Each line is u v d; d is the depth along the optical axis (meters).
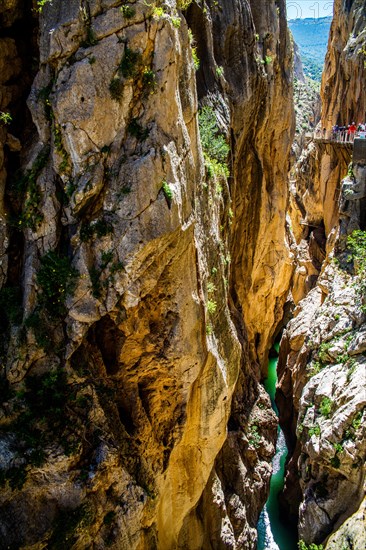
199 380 13.40
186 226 11.23
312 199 33.91
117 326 11.42
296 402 20.22
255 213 24.08
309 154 37.44
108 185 10.30
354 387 15.09
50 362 10.52
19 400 10.22
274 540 19.09
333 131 28.27
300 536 15.45
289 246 34.59
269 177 27.03
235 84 20.16
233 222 20.61
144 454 12.48
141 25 9.83
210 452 14.45
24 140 10.82
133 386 12.47
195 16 17.47
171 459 13.53
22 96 10.88
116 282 10.48
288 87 27.23
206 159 14.73
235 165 20.41
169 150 10.45
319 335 19.42
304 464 16.66
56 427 10.44
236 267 23.25
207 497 15.79
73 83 9.66
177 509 14.23
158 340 12.05
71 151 10.01
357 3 30.23
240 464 18.52
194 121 12.19
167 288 11.58
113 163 10.27
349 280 20.31
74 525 10.32
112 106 9.97
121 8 9.67
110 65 9.80
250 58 21.50
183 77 11.41
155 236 10.34
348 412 14.56
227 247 17.30
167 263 11.12
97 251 10.45
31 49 10.79
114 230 10.34
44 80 10.10
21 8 10.39
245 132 21.69
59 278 10.34
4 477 9.73
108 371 12.05
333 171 29.02
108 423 11.39
